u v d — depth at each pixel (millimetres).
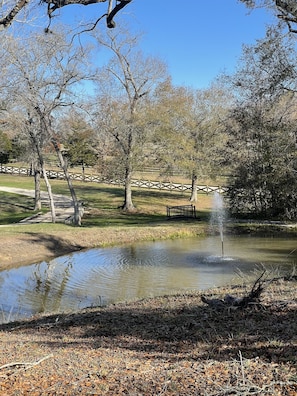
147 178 51906
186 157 35906
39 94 24156
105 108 31281
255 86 24625
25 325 7535
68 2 6680
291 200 26812
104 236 22734
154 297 9242
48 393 3807
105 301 11195
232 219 29078
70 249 20469
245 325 5715
